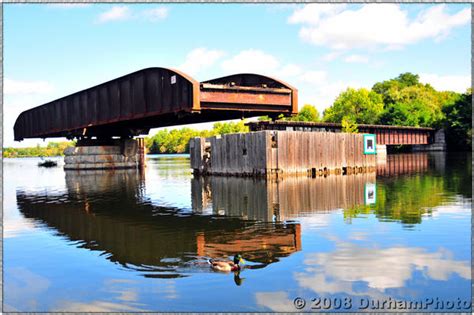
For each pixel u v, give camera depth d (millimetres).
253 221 20844
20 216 24750
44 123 68438
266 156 40688
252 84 38906
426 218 20281
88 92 52031
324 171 44875
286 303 10695
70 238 18625
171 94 35219
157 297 11312
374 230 17969
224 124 173875
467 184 34250
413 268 12969
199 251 15477
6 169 82688
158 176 51844
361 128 85438
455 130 107938
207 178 45531
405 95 149000
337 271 12836
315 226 19094
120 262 14531
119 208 26703
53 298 11656
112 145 71812
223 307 10547
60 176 56844
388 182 37125
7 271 14148
